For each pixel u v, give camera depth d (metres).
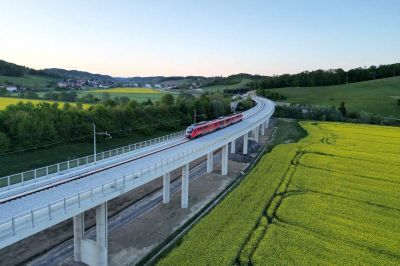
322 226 42.78
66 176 41.62
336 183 59.84
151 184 60.31
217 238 38.81
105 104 106.06
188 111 124.44
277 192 54.81
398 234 41.06
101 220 33.25
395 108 158.38
